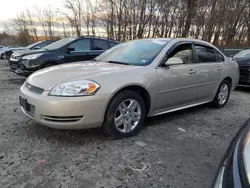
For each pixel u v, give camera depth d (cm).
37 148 297
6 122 380
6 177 238
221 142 342
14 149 293
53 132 344
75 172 249
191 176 254
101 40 796
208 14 2100
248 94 711
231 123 425
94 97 292
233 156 149
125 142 323
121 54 416
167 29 2136
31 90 314
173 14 2095
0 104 480
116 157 283
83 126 297
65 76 307
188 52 423
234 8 2233
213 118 448
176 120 425
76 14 2561
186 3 2045
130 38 2212
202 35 2097
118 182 237
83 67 349
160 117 437
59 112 283
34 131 346
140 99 343
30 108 310
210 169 269
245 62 717
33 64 664
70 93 285
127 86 321
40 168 254
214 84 479
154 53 381
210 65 459
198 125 405
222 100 519
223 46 2100
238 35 2350
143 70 345
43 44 1264
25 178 237
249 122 198
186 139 345
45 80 309
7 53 1628
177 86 390
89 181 236
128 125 337
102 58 435
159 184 237
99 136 335
